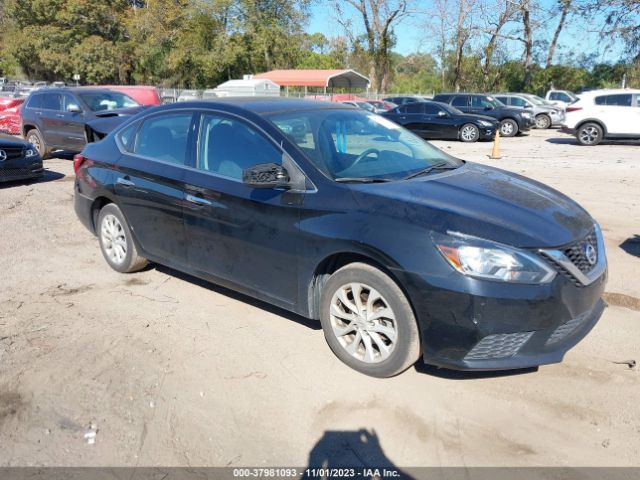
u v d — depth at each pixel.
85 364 3.75
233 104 4.38
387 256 3.25
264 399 3.37
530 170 11.94
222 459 2.89
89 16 48.09
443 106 20.89
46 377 3.60
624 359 3.76
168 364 3.75
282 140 3.91
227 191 4.08
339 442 3.01
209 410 3.28
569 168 12.23
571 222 3.47
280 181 3.70
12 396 3.40
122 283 5.16
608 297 4.77
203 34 46.88
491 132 20.14
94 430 3.11
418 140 4.75
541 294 3.07
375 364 3.50
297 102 4.61
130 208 4.95
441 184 3.75
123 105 12.57
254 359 3.81
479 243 3.09
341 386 3.48
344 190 3.58
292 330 4.21
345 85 42.09
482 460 2.86
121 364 3.75
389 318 3.39
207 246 4.34
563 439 3.00
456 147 18.12
